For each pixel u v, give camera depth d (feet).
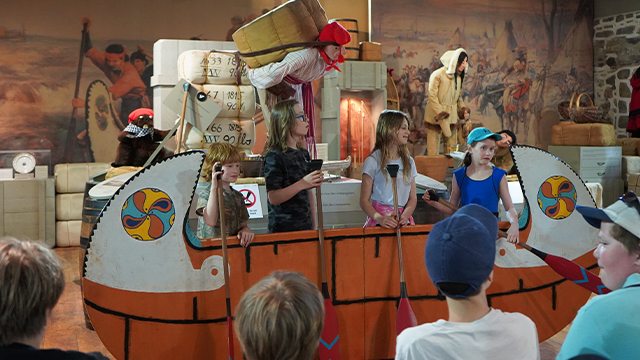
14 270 3.75
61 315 13.99
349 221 13.60
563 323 10.49
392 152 10.49
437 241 4.55
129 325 8.59
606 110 31.99
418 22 29.37
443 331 4.42
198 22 26.63
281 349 3.79
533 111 31.48
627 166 27.20
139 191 8.58
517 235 9.60
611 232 4.97
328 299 8.73
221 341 8.94
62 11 24.80
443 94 25.88
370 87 25.70
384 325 9.71
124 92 25.79
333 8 28.66
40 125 24.79
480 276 4.39
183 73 14.07
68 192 23.32
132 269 8.55
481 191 10.64
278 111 9.71
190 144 14.10
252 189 12.76
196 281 8.80
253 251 9.04
